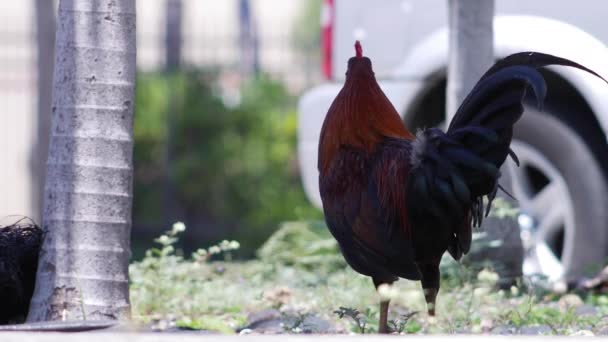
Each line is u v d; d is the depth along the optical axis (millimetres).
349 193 6766
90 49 7250
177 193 18797
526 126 10906
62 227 7277
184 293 8867
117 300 7324
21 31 22609
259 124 19500
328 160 7031
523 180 11031
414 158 6520
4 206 20312
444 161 6383
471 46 9422
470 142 6367
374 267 6613
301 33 29469
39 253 7398
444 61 11227
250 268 10844
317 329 7629
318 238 11242
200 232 18172
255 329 7793
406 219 6590
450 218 6496
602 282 9516
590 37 10336
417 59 11414
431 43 11344
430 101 11602
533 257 10828
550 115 10805
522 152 10969
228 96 20828
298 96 21031
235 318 8211
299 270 10508
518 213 9547
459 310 8172
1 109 20609
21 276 7473
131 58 7352
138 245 17172
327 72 12000
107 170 7277
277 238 11438
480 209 6598
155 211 19109
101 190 7273
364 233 6617
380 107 7023
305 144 12078
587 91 10234
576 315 8086
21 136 20500
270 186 19062
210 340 5480
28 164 19984
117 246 7324
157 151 19312
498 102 6293
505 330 7512
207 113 19125
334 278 9547
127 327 6781
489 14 9438
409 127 11555
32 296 7457
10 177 20391
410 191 6531
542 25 10547
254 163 19203
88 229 7266
